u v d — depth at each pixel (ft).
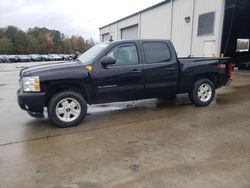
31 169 9.50
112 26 88.48
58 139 12.56
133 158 10.28
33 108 13.88
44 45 246.06
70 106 14.52
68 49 264.52
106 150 11.12
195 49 44.27
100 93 15.34
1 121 15.90
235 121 15.11
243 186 8.14
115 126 14.51
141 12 64.49
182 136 12.69
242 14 53.88
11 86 32.96
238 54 62.34
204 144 11.62
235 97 22.47
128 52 16.05
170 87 17.57
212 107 18.69
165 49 17.21
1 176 9.00
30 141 12.34
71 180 8.68
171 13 50.96
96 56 15.24
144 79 16.42
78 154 10.75
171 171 9.16
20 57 154.40
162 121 15.31
